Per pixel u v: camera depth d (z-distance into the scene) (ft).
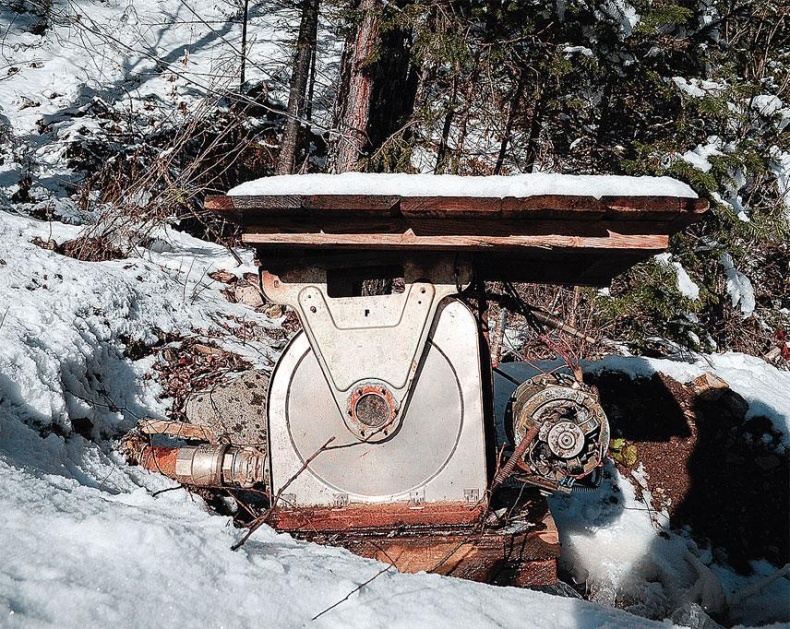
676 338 24.66
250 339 18.95
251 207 8.80
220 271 22.61
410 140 19.98
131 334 16.17
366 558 8.88
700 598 14.11
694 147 23.49
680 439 17.53
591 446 10.21
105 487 10.66
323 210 8.85
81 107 37.83
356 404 9.81
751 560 16.17
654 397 18.22
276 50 48.49
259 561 7.70
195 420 14.19
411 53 18.69
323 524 9.93
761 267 31.24
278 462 10.06
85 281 16.11
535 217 8.98
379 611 7.12
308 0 32.73
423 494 10.01
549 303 25.79
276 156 36.17
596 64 21.58
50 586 6.34
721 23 24.91
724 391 18.26
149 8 53.26
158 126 36.88
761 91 25.64
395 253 9.93
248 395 14.78
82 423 12.15
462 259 9.80
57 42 45.32
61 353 12.89
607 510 16.03
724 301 26.32
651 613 14.02
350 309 9.89
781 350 28.76
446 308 9.98
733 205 23.20
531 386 10.92
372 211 8.84
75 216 24.82
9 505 7.61
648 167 22.27
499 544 9.82
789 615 14.03
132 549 7.27
